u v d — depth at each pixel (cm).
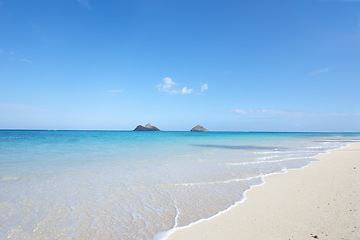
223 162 1280
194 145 2620
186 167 1117
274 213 534
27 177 839
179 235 431
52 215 519
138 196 667
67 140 3231
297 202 611
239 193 705
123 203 607
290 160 1412
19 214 519
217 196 675
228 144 2859
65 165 1098
